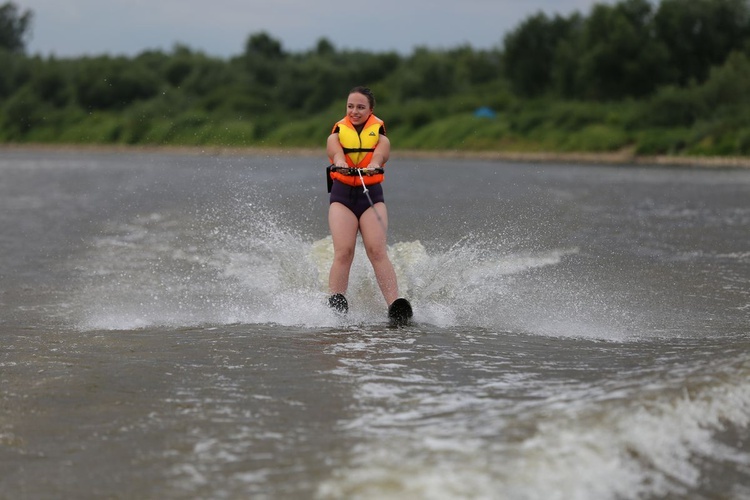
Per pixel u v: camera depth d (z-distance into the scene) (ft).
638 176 184.44
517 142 312.29
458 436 26.14
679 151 263.08
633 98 329.93
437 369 35.73
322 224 82.33
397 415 29.14
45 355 38.65
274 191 114.93
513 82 383.04
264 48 527.81
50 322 46.14
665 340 41.68
